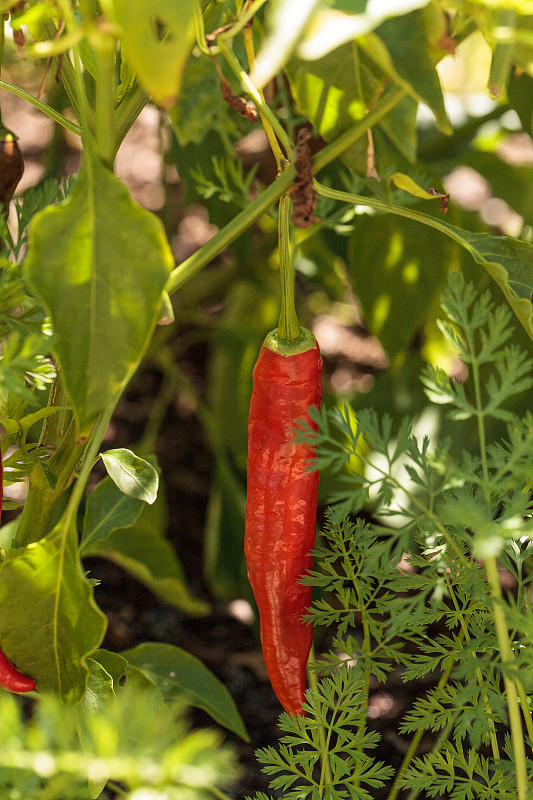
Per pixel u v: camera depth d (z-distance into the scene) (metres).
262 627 0.63
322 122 0.60
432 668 0.63
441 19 0.53
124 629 1.08
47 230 0.52
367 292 1.00
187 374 1.54
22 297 0.56
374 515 0.59
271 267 1.31
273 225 1.14
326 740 0.66
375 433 0.58
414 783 0.63
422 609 0.59
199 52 0.73
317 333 1.63
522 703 0.61
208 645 1.07
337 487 1.02
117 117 0.61
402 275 0.97
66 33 0.59
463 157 1.24
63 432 0.62
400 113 0.60
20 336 0.56
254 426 0.61
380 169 0.73
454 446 1.05
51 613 0.55
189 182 0.97
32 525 0.62
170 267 0.53
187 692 0.75
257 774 0.86
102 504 0.69
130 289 0.53
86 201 0.52
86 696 0.60
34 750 0.51
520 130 1.26
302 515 0.61
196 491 1.33
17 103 1.93
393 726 0.90
